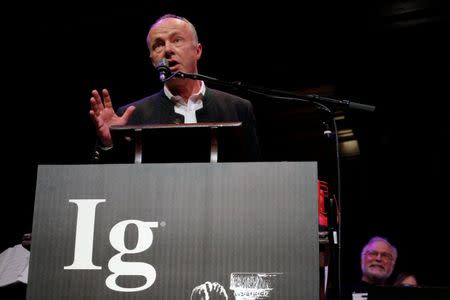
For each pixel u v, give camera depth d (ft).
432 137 18.20
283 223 4.20
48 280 4.24
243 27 15.85
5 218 15.99
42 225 4.34
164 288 4.17
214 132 4.94
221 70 16.75
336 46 16.10
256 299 4.09
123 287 4.20
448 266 19.01
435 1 14.73
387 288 5.83
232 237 4.21
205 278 4.16
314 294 4.06
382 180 19.74
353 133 19.35
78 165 4.43
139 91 16.72
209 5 15.33
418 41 15.66
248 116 8.28
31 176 16.46
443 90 16.74
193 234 4.24
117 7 15.51
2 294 7.90
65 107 16.65
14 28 15.61
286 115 19.48
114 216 4.33
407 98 17.24
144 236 4.27
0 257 8.18
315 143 19.86
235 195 4.28
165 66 6.37
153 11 15.47
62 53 16.21
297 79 16.87
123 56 16.29
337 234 5.66
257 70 16.75
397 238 19.65
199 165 4.36
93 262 4.25
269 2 15.39
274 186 4.27
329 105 6.58
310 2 15.39
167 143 5.09
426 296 5.72
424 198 19.34
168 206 4.31
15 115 16.43
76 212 4.35
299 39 16.11
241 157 5.20
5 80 16.19
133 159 5.39
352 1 15.31
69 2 15.49
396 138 18.72
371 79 16.79
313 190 4.24
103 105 5.86
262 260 4.16
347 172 20.18
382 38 15.79
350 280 19.81
